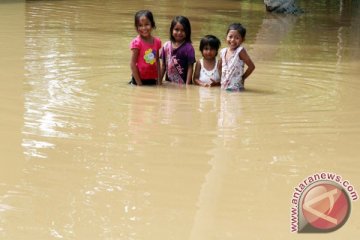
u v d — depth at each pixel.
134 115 9.80
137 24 11.89
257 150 8.33
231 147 8.41
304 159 8.05
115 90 11.52
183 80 12.56
